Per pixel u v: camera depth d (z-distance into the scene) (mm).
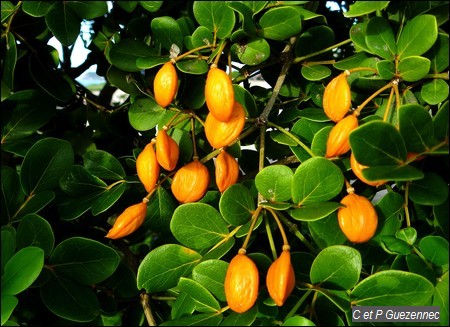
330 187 231
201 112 277
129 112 277
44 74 271
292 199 236
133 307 289
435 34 227
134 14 290
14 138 268
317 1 264
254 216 236
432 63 240
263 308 231
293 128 262
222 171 240
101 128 322
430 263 231
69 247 248
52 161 259
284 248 221
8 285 225
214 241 246
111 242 312
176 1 288
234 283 213
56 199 272
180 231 243
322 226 245
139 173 245
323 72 265
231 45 253
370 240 241
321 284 230
